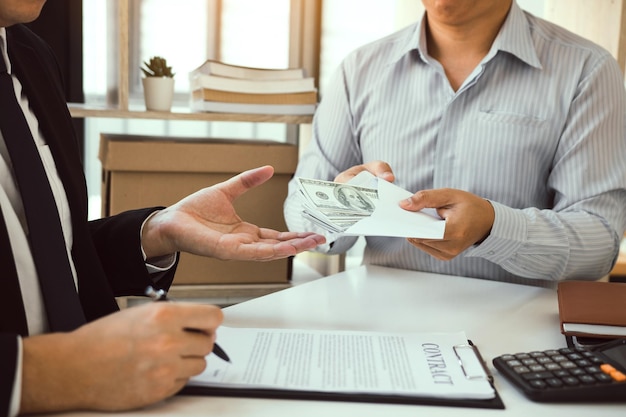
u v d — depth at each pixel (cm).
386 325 110
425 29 164
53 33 211
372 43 176
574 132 152
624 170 150
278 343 94
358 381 82
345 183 133
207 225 116
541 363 87
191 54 262
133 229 115
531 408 79
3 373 68
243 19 264
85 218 111
